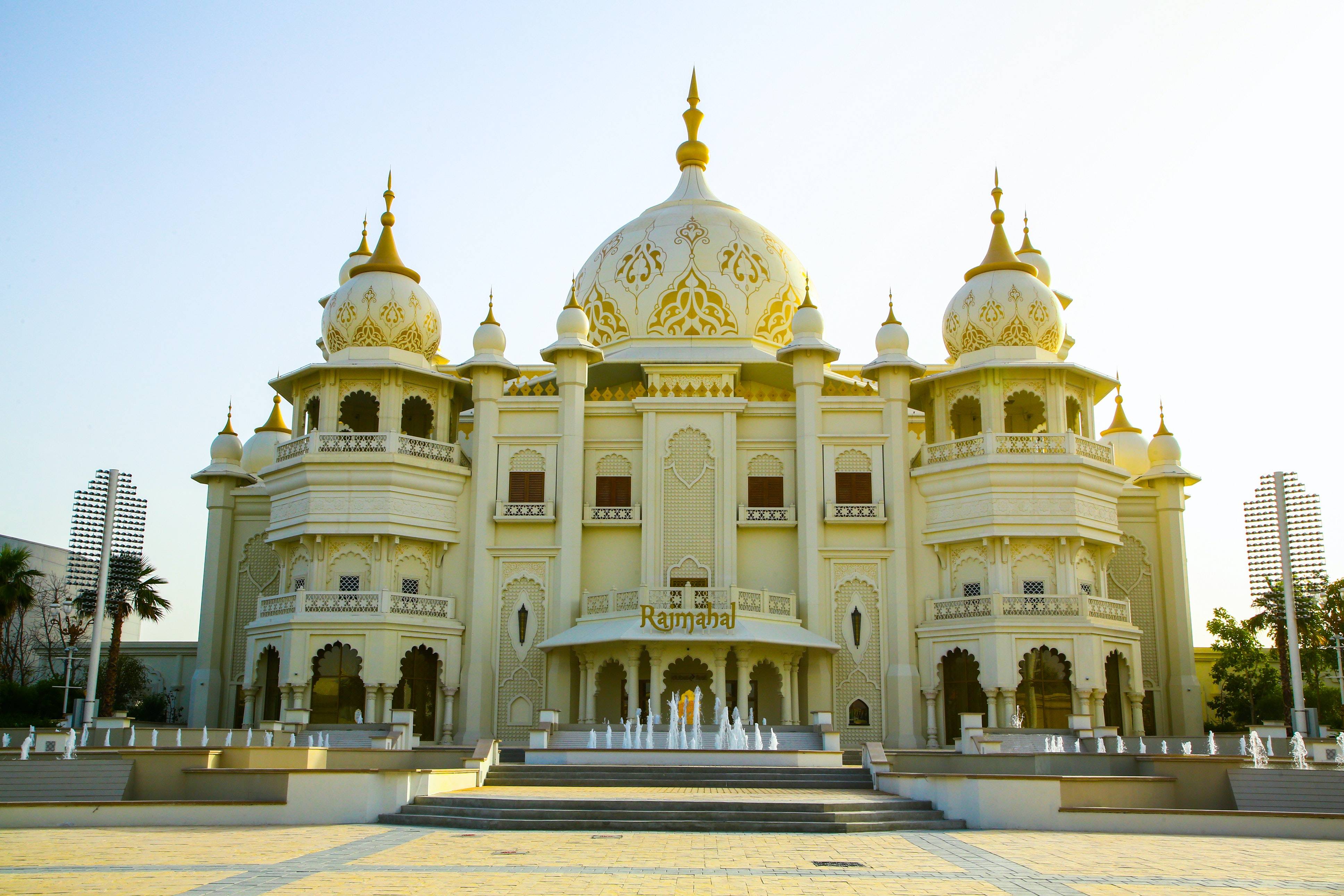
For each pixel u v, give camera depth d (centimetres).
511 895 1466
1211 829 2280
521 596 4534
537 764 3381
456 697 4459
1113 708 4641
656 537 4562
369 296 4656
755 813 2356
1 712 5238
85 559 4809
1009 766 2942
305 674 4256
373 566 4434
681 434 4666
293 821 2417
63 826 2339
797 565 4578
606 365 4894
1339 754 3688
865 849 1973
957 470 4494
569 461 4597
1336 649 5200
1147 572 4900
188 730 3862
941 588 4544
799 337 4744
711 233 5166
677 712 4262
